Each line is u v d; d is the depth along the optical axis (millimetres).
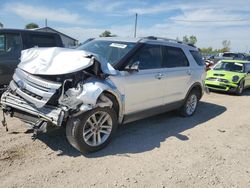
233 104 8984
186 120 6422
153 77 5074
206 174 3816
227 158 4410
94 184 3314
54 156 3928
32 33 7312
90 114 3867
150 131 5375
